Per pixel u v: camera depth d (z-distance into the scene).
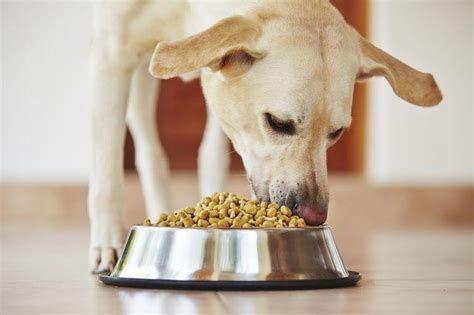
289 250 2.68
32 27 7.74
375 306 2.35
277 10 3.11
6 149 7.76
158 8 3.38
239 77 3.09
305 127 3.02
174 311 2.25
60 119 7.75
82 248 4.76
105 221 3.31
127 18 3.39
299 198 2.99
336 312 2.24
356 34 3.27
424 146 7.76
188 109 8.20
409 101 3.29
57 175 7.77
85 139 7.74
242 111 3.12
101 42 3.42
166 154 8.20
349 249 4.81
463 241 5.55
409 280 3.08
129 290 2.70
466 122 7.76
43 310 2.32
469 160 7.77
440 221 7.59
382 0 7.70
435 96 3.31
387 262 3.95
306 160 3.03
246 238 2.66
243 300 2.44
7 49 7.74
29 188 7.57
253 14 3.10
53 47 7.74
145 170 4.36
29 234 6.00
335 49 3.08
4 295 2.64
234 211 2.87
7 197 7.59
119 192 3.35
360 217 7.54
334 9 3.22
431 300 2.50
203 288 2.64
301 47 3.04
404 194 7.57
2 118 7.75
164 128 8.20
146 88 4.32
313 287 2.69
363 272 3.43
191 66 2.82
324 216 3.01
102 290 2.73
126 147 7.97
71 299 2.52
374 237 5.88
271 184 3.05
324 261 2.75
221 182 4.59
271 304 2.37
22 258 4.09
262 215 2.87
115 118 3.40
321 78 3.02
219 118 3.26
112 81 3.41
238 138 3.23
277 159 3.06
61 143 7.77
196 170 8.20
